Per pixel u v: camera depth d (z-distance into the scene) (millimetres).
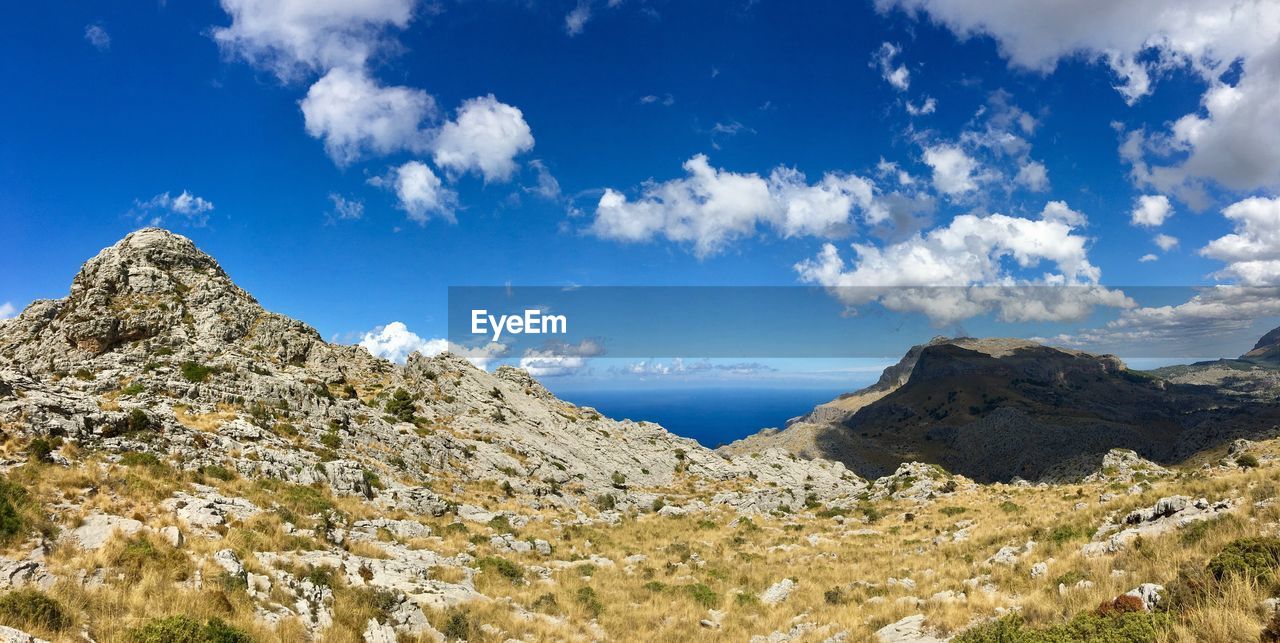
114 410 34156
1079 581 22219
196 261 82188
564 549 45438
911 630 21641
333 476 44094
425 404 82000
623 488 82312
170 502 26625
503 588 31656
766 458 110062
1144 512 28812
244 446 41938
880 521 62062
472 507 53344
